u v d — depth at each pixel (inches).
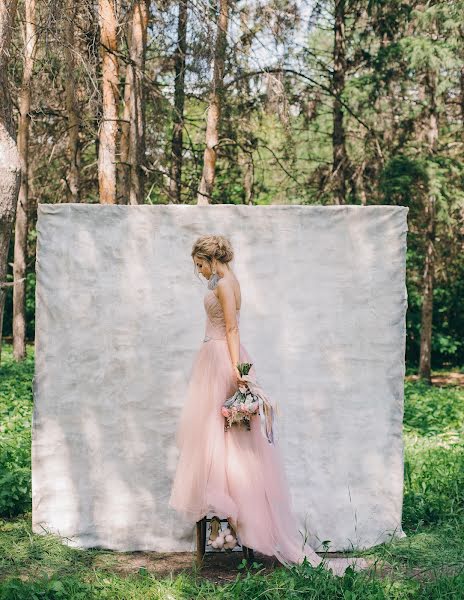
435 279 932.0
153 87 578.9
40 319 213.0
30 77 603.2
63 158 732.7
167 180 672.4
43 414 213.5
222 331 201.9
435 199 699.4
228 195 750.5
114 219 214.7
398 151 729.6
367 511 218.5
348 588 176.1
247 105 636.1
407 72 690.8
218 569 197.6
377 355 219.5
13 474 243.8
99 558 204.4
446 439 393.4
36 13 536.7
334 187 717.3
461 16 638.5
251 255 217.3
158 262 215.5
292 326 217.9
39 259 212.8
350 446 218.7
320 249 218.5
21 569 188.2
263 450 198.1
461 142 764.0
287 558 192.7
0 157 200.4
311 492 217.5
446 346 1003.9
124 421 214.5
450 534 218.8
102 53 479.2
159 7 507.2
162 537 214.8
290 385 217.6
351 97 687.1
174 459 215.2
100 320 214.2
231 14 527.8
